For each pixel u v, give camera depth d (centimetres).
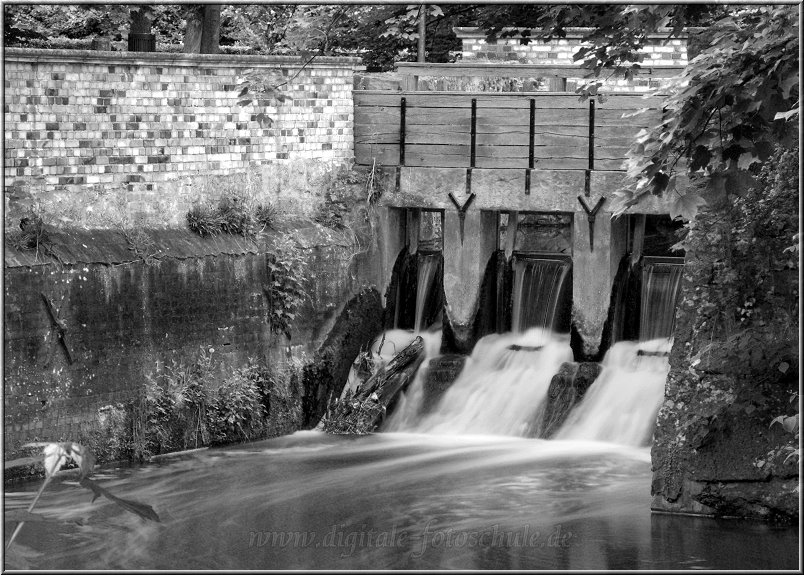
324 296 1794
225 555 1142
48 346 1401
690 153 1028
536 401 1733
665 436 1277
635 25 1187
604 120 1766
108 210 1517
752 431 1234
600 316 1770
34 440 1385
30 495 1312
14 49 1391
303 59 1778
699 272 1288
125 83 1545
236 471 1495
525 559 1118
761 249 1262
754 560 1101
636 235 1814
